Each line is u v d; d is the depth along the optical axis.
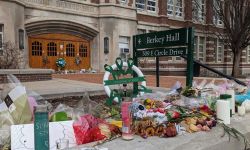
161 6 32.22
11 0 19.02
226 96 4.58
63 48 24.64
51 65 24.08
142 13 30.52
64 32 24.44
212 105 4.57
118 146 3.16
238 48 24.75
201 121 3.90
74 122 3.44
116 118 4.21
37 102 4.20
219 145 3.63
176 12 34.66
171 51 6.44
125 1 27.36
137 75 6.29
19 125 3.19
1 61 14.88
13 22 19.17
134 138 3.42
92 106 4.76
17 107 3.57
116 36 26.05
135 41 7.53
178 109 4.34
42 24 22.42
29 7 21.45
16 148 3.10
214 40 38.75
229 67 39.09
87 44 26.11
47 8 22.45
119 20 26.25
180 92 5.48
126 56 27.05
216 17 30.41
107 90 5.63
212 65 37.09
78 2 24.50
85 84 11.34
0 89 4.78
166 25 32.47
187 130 3.76
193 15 36.03
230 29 24.50
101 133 3.44
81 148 3.08
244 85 6.75
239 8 23.62
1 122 3.45
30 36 22.50
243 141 4.01
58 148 3.17
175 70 25.48
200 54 37.72
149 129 3.50
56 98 7.83
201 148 3.40
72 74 22.45
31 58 22.83
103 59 25.91
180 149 3.27
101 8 25.77
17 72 12.73
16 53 16.17
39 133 2.87
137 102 4.45
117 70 5.86
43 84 11.37
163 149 3.18
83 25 24.80
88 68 26.12
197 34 36.69
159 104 4.54
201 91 5.35
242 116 4.69
